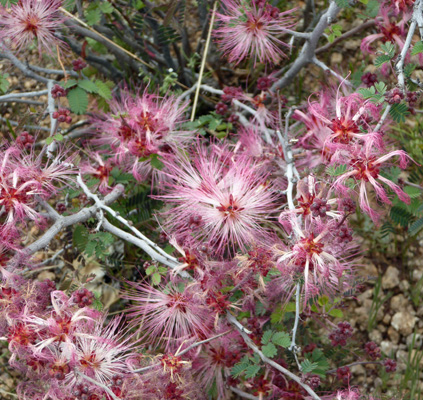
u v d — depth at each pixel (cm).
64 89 34
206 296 28
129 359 28
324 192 27
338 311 31
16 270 28
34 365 27
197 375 31
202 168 29
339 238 26
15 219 29
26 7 34
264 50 36
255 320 30
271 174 33
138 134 32
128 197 36
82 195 35
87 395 26
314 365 26
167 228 31
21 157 32
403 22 33
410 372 37
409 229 32
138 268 37
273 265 27
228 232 29
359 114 26
